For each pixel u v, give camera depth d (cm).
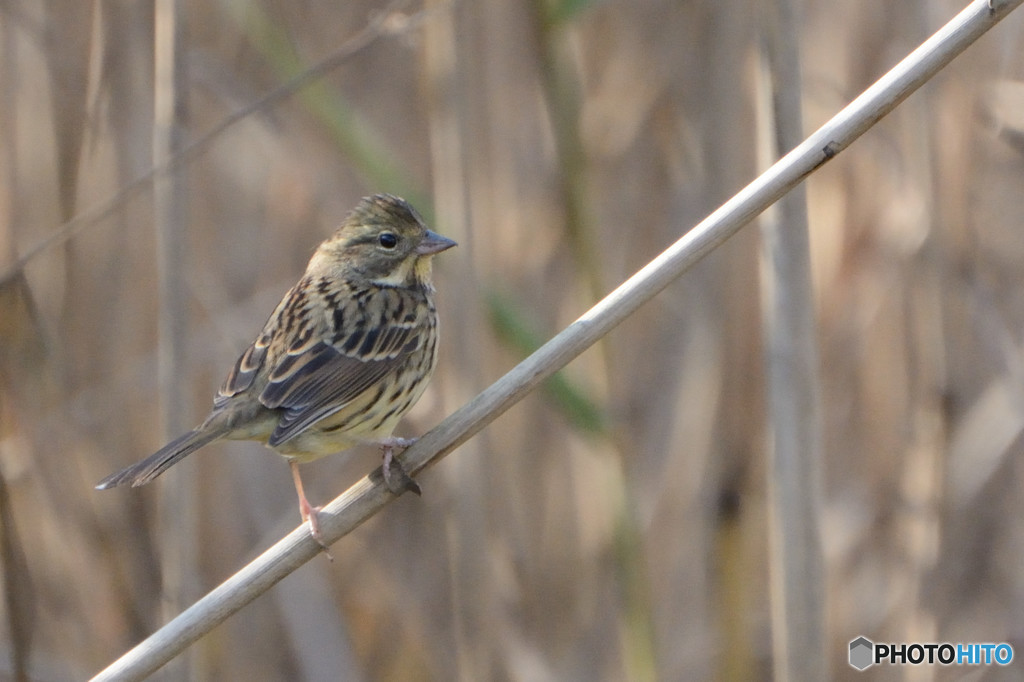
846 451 1273
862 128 734
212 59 1238
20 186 1187
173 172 994
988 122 1203
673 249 770
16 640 1006
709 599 1195
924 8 1173
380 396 941
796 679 943
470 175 1073
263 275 1285
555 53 1020
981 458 1201
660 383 1265
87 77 1171
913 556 1162
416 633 1238
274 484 1291
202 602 782
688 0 1245
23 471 1121
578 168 1037
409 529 1289
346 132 1059
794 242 928
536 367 788
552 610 1223
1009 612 1220
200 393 1241
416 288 989
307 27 1298
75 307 1191
